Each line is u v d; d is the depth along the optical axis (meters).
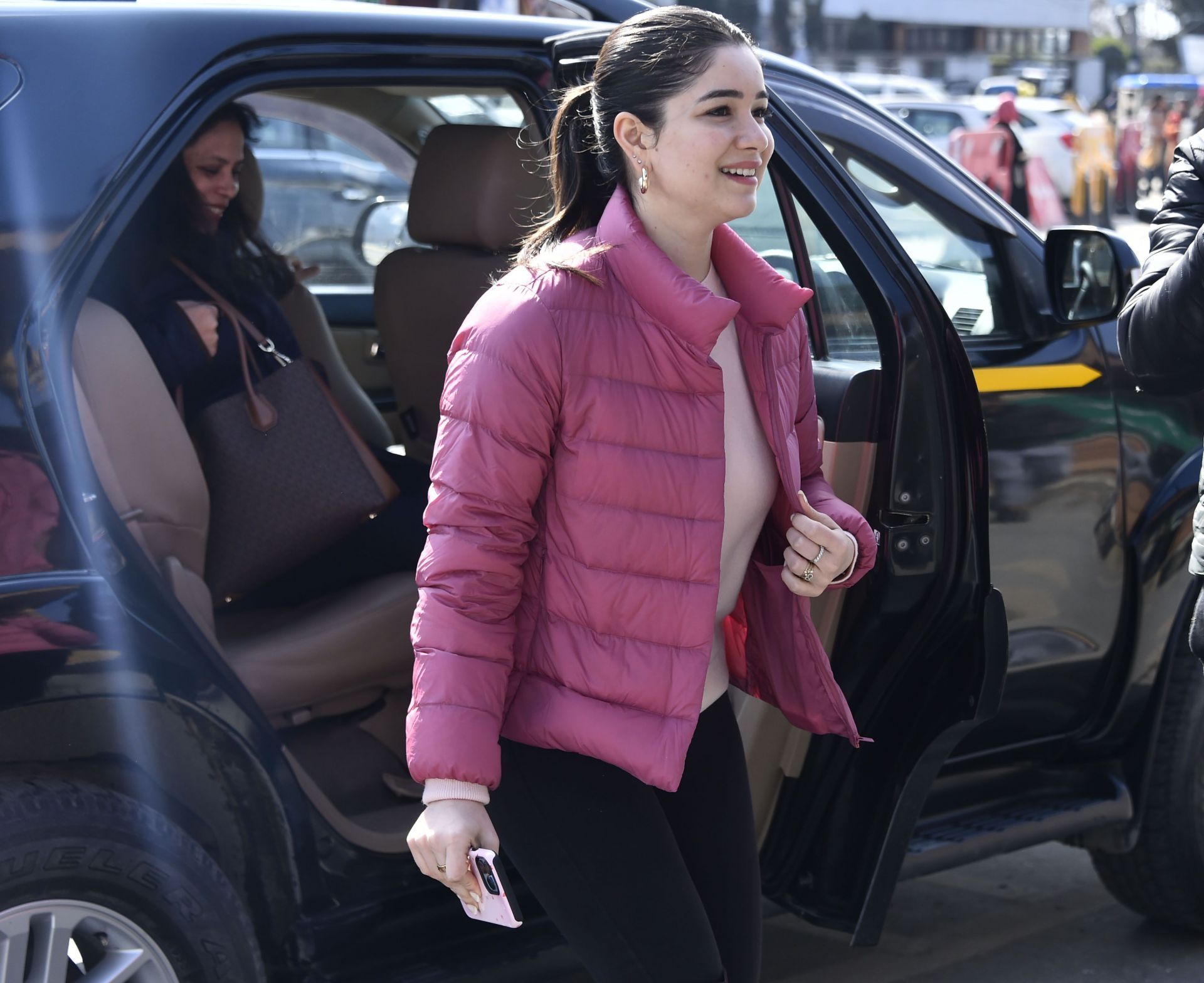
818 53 49.62
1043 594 2.88
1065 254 2.76
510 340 1.66
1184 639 3.04
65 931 1.95
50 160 2.00
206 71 2.15
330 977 2.26
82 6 2.11
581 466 1.68
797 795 2.51
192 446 2.58
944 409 2.32
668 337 1.68
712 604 1.72
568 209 1.86
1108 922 3.33
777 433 1.82
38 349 1.95
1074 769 3.06
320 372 3.15
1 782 1.92
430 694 1.65
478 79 2.48
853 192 2.41
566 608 1.72
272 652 2.66
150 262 2.79
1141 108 28.48
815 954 3.18
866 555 1.96
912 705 2.39
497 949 2.39
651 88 1.71
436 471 1.69
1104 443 2.94
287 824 2.17
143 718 1.99
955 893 3.50
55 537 1.94
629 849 1.76
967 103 16.52
